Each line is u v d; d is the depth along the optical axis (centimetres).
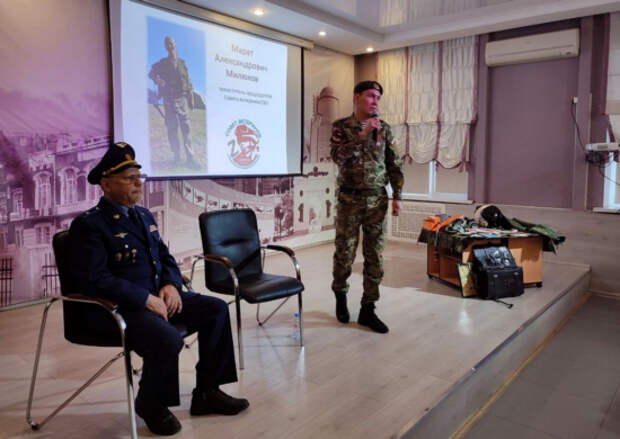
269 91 564
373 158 318
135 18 431
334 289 338
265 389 240
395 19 552
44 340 307
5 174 361
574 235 520
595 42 501
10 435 200
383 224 327
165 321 200
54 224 390
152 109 450
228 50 514
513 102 565
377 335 316
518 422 255
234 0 459
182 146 479
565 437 240
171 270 228
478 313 361
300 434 200
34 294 383
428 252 471
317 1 492
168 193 473
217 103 509
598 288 507
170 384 195
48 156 382
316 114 637
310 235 646
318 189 652
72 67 391
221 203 526
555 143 539
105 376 255
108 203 207
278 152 583
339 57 663
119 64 418
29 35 364
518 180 570
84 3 394
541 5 496
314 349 292
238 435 199
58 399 230
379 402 226
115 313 182
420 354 284
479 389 271
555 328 402
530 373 318
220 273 293
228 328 222
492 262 402
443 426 234
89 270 192
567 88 525
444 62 604
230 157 527
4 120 358
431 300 396
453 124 602
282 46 573
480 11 523
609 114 495
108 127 418
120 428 206
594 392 289
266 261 548
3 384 246
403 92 644
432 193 655
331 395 233
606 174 507
